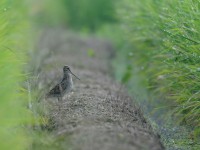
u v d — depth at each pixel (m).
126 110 29.31
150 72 38.56
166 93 33.88
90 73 43.62
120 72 49.56
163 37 33.50
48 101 30.62
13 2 41.41
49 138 24.14
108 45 69.25
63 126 25.64
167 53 32.09
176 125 29.73
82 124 25.41
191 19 28.17
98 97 31.98
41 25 88.25
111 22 89.62
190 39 27.52
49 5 97.88
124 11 47.78
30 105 26.52
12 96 23.86
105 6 92.00
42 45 60.09
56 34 75.94
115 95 33.81
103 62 53.03
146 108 33.25
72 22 95.69
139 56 41.00
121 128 24.88
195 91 28.41
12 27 34.62
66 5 96.75
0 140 21.69
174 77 30.69
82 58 53.25
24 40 43.31
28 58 39.78
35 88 30.08
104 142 22.70
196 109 28.05
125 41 55.19
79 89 35.03
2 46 26.03
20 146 21.97
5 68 24.66
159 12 34.78
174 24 29.69
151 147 23.09
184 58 28.73
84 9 93.56
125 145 22.58
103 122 25.97
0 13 29.27
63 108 28.97
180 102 29.52
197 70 26.75
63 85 30.69
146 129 26.19
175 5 31.38
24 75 27.72
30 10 57.34
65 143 23.12
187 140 27.80
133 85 43.25
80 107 29.09
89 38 75.88
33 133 24.42
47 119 27.09
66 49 58.88
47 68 41.22
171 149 26.72
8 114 22.73
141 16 38.59
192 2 28.70
